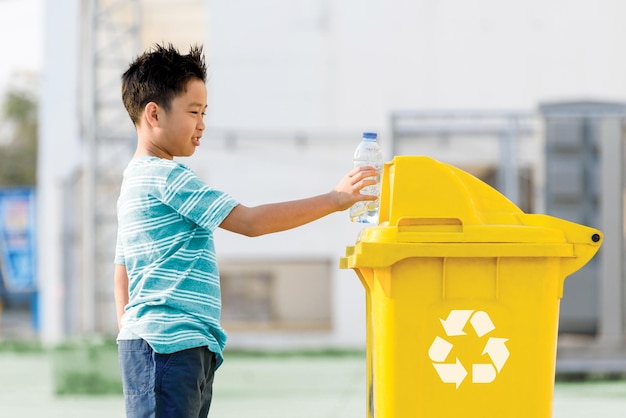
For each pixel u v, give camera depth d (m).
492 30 13.52
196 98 3.04
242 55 13.82
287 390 9.05
